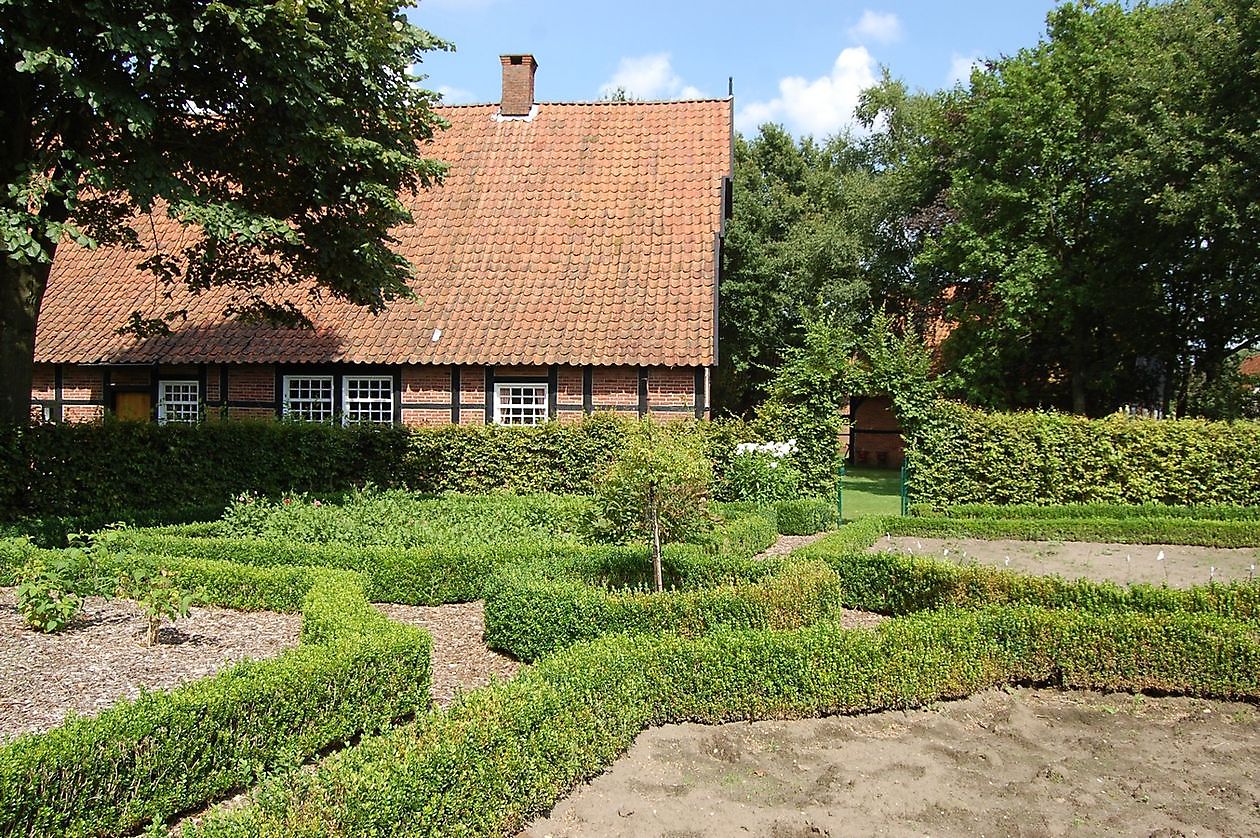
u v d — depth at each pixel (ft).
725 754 18.48
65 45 33.30
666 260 63.26
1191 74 69.67
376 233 44.11
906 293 107.34
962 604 28.89
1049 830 15.37
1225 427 51.37
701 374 58.65
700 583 28.73
